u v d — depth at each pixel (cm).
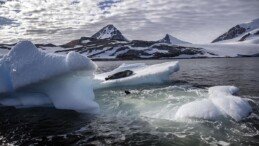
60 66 1267
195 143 845
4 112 1306
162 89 1806
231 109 1064
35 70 1328
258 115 1081
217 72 3466
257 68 4122
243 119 1020
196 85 2092
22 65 1378
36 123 1114
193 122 1016
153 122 1064
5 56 1483
